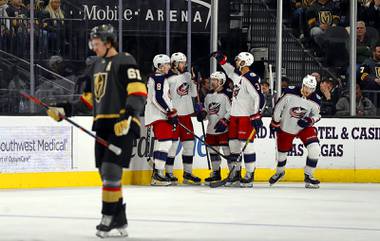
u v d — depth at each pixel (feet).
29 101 129.49
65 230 64.44
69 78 132.36
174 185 107.14
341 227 68.49
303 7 147.23
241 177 110.11
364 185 111.34
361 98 134.31
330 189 104.37
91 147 103.14
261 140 114.11
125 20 139.64
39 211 77.20
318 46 146.00
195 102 109.09
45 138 99.76
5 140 97.04
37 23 131.13
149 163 108.88
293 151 115.03
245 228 66.74
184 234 62.69
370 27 142.51
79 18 135.44
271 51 145.18
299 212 79.10
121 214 59.88
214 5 113.91
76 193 94.12
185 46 142.82
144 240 59.21
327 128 115.44
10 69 129.90
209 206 82.94
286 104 103.86
